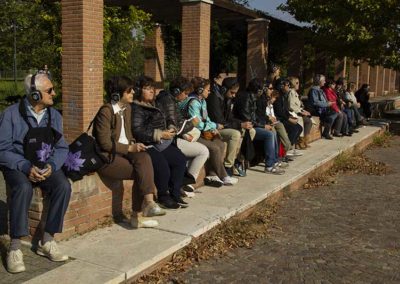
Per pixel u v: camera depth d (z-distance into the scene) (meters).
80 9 9.39
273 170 7.94
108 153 4.81
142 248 4.50
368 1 14.91
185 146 6.21
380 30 15.75
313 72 24.72
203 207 5.84
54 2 13.99
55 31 14.05
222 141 7.11
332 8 15.87
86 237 4.73
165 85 19.55
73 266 4.07
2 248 4.38
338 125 12.26
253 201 6.23
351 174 9.32
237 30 22.16
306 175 8.33
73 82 9.70
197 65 13.38
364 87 16.53
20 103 4.23
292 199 7.32
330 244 5.37
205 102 7.00
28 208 4.03
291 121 9.38
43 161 4.13
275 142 8.00
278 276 4.46
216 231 5.34
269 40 22.27
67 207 4.26
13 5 22.44
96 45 9.80
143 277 4.20
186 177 6.27
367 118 16.44
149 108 5.52
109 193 5.16
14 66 26.16
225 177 6.98
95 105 9.95
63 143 4.39
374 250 5.21
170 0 14.58
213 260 4.75
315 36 17.33
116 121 4.92
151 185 4.97
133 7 14.48
